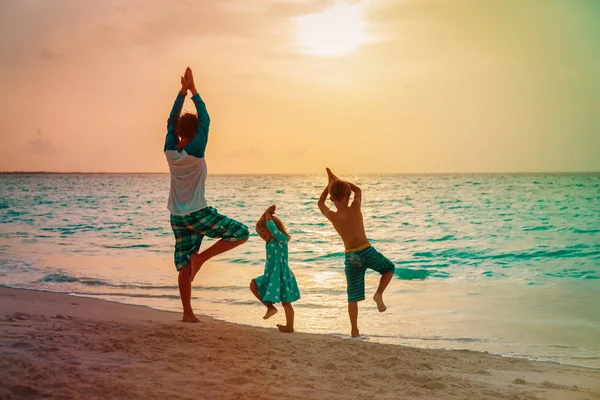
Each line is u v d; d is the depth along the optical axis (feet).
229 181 450.71
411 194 200.75
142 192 246.88
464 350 20.83
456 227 86.07
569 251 57.72
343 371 14.33
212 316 27.12
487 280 40.93
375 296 19.80
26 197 202.49
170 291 34.60
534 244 64.39
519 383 15.11
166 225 94.22
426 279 41.32
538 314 28.91
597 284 38.83
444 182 358.64
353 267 21.11
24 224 96.89
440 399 12.16
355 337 21.48
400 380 13.91
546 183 307.58
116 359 13.23
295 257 55.11
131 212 128.36
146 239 72.64
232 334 18.54
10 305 25.09
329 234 78.02
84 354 13.51
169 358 13.69
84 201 175.42
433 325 26.35
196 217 18.47
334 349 17.53
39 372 11.22
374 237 74.49
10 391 9.98
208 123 18.48
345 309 29.78
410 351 18.93
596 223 88.69
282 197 188.85
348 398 11.45
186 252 19.79
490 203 145.69
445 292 35.70
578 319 27.76
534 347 22.62
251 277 40.19
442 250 60.95
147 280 38.96
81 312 24.02
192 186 18.34
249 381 12.04
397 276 42.65
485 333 24.89
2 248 61.52
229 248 19.42
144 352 14.20
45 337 15.39
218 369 12.94
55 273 41.42
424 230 82.48
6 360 12.08
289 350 16.60
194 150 18.08
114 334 16.65
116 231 84.28
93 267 45.98
